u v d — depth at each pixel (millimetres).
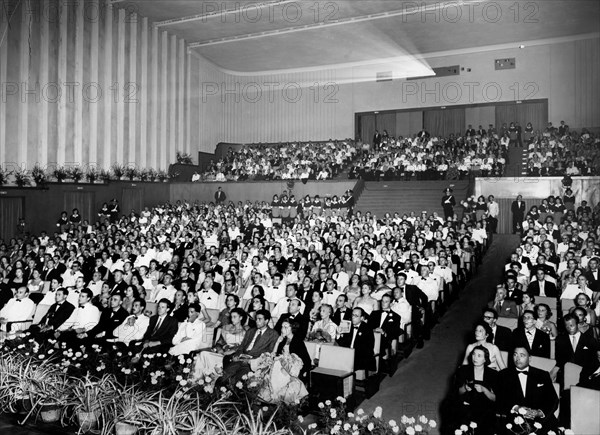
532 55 26938
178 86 29656
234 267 12922
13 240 18328
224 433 5289
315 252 13906
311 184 24406
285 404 6152
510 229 20609
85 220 23625
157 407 5691
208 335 8844
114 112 25875
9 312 10773
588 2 22312
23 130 22078
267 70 33000
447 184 21812
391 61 30125
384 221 18297
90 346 9016
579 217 16891
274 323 10336
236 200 25969
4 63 21500
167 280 11898
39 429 5809
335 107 31359
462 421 5945
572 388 5453
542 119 26797
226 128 33188
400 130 30016
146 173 26469
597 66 25531
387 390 8086
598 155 20953
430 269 11680
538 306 7953
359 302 9750
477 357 6125
